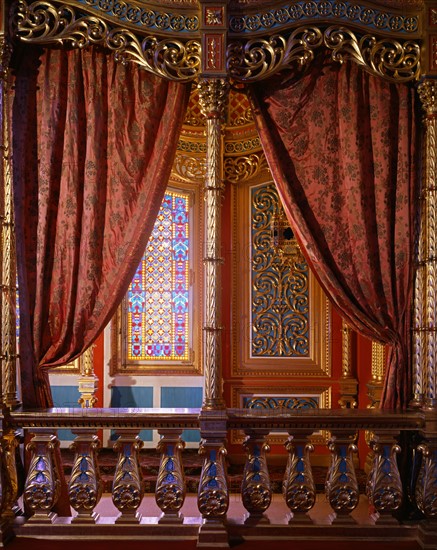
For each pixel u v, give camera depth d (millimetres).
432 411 3795
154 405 6211
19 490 3957
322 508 5008
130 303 6281
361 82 4098
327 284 3979
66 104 4074
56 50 4078
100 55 4082
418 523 3861
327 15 3975
